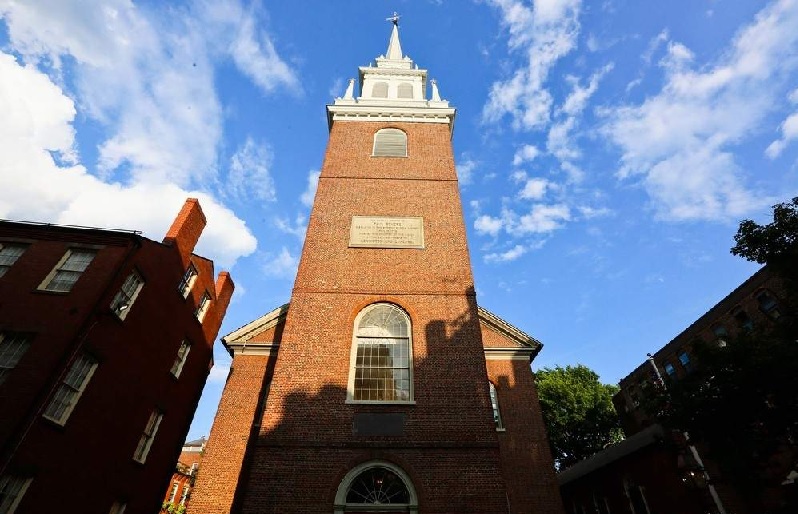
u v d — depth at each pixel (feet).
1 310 47.44
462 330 44.91
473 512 34.09
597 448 129.59
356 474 35.78
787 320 39.63
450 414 39.17
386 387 41.57
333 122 70.49
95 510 50.06
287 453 36.47
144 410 60.23
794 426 35.27
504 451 55.16
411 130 68.33
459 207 56.44
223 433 52.34
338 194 57.00
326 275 48.60
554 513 50.93
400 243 51.93
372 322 45.91
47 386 43.55
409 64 89.61
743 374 35.70
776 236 40.16
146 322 59.98
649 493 65.26
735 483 38.50
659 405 42.24
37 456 42.11
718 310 106.11
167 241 67.36
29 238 54.75
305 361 42.16
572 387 136.36
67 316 48.34
